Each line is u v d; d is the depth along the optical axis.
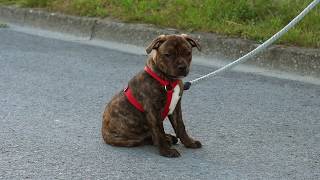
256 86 13.05
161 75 8.62
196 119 10.86
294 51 14.06
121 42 17.12
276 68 14.30
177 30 16.30
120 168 8.52
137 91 8.88
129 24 17.16
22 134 10.01
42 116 11.03
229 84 13.20
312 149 9.32
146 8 17.81
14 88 12.97
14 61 15.30
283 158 8.92
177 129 9.27
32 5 20.16
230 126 10.46
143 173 8.33
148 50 8.54
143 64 15.01
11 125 10.49
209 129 10.30
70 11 18.89
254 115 11.09
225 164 8.66
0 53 16.11
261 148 9.35
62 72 14.26
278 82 13.38
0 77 13.86
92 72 14.24
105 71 14.32
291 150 9.27
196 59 15.41
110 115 9.28
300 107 11.59
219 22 16.20
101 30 17.62
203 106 11.66
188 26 16.34
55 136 9.91
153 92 8.66
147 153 9.09
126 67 14.70
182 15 16.97
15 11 20.08
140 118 9.03
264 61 14.48
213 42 15.38
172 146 9.44
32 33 18.72
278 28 15.23
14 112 11.27
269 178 8.17
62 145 9.47
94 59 15.47
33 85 13.19
